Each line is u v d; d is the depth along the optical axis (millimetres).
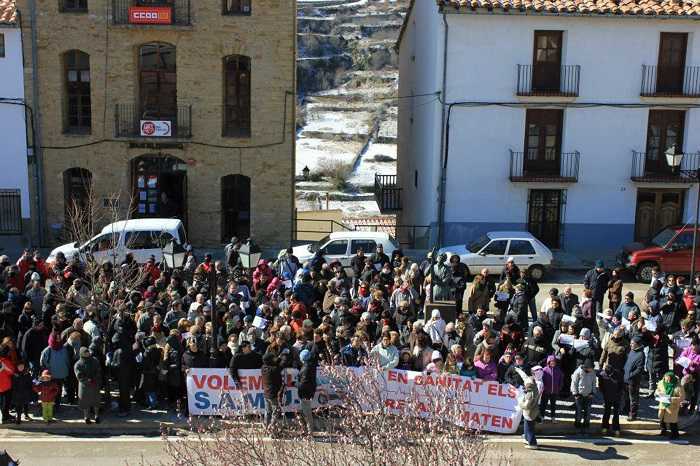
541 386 13695
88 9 25766
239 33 26188
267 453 8711
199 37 26156
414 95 31312
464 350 14656
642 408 15312
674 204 27312
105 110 26359
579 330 15234
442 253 19891
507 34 25750
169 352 14445
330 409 12852
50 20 25812
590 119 26359
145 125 26297
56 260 19266
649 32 26016
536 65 26156
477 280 18188
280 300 17219
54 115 26266
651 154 26891
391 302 17250
